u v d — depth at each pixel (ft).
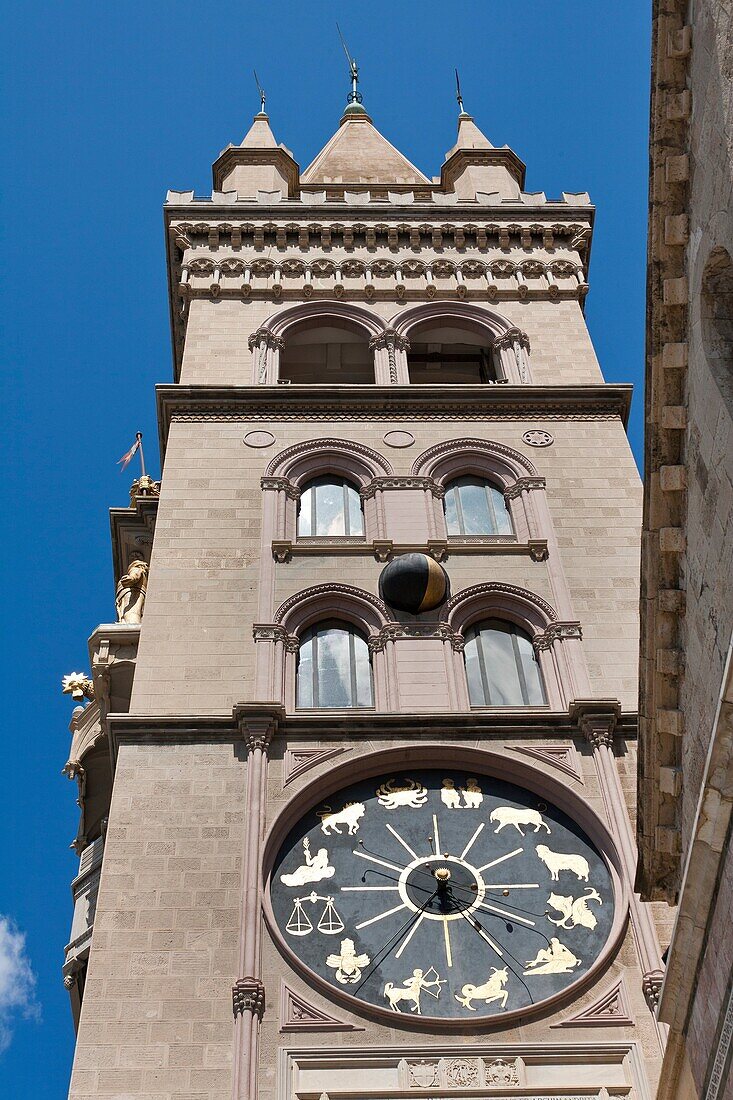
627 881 92.22
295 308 146.92
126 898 90.27
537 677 110.32
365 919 90.74
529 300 150.51
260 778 97.55
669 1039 70.74
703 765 71.82
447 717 102.42
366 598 113.39
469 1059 82.48
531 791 99.66
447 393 133.28
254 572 115.65
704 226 69.97
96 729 118.32
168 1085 80.84
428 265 152.97
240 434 129.59
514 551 118.42
